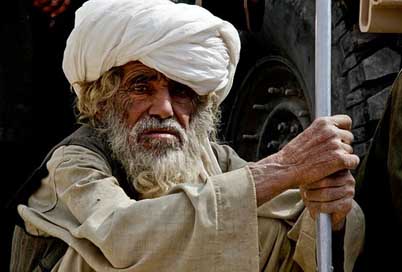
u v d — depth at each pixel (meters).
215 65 4.47
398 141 4.35
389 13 4.45
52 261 4.38
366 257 4.54
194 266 3.97
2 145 7.35
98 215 4.13
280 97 6.65
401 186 4.30
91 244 4.14
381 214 4.51
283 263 4.45
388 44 5.72
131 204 4.09
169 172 4.37
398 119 4.36
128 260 4.00
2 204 7.41
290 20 6.28
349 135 4.08
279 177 4.04
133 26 4.38
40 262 4.41
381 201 4.52
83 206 4.21
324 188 4.04
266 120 6.71
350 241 4.30
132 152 4.40
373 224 4.52
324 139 4.04
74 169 4.33
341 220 4.12
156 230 4.00
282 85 6.66
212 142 4.80
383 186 4.51
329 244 4.02
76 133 4.56
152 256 3.99
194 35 4.42
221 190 4.03
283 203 4.48
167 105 4.40
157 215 4.03
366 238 4.52
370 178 4.55
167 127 4.40
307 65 6.15
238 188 4.03
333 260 4.25
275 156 4.10
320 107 4.08
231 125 7.07
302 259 4.35
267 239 4.44
